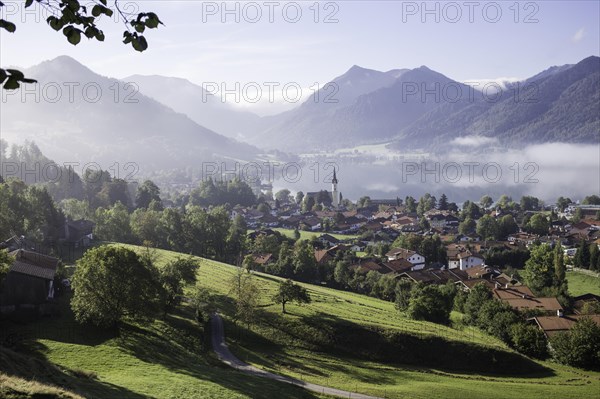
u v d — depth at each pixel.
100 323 70.12
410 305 114.56
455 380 83.81
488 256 183.75
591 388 82.94
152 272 86.62
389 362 90.44
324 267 155.62
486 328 111.00
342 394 68.50
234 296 107.44
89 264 69.00
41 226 127.31
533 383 85.25
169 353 67.75
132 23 12.95
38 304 70.81
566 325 106.62
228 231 174.50
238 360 76.69
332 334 94.12
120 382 49.41
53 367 47.62
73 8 12.59
